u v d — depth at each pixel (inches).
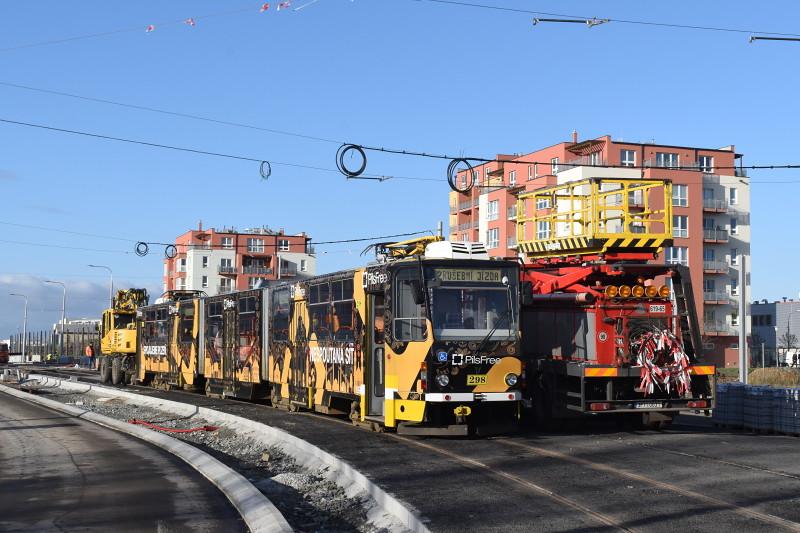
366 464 550.3
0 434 850.8
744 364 906.7
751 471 502.9
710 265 3095.5
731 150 3137.3
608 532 359.6
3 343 3516.2
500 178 3164.4
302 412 936.9
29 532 390.9
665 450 593.6
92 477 561.0
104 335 1850.4
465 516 393.1
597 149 2844.5
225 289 4340.6
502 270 667.4
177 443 727.7
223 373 1170.6
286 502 477.7
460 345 644.7
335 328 790.5
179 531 394.9
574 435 689.6
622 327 671.1
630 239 714.2
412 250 770.8
